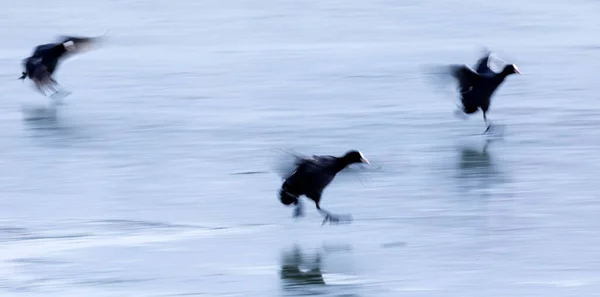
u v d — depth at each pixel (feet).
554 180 192.24
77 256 150.41
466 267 145.28
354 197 183.52
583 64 339.16
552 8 514.68
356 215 172.76
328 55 373.61
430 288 137.39
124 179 198.90
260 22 483.92
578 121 246.47
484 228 163.53
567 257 148.15
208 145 227.61
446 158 213.25
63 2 566.77
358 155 150.82
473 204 177.68
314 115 261.85
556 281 138.51
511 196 181.78
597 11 500.33
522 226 163.84
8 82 323.98
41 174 204.13
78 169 207.62
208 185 193.06
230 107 275.80
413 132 239.71
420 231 162.91
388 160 212.43
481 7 520.42
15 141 236.02
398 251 152.97
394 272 143.74
